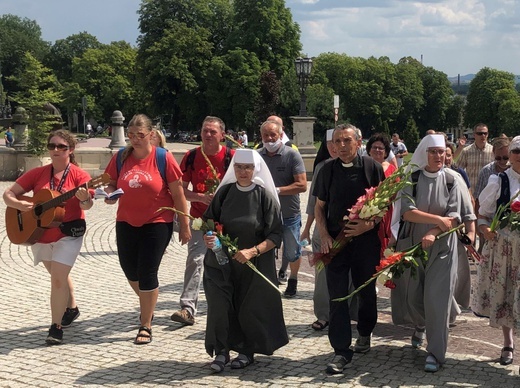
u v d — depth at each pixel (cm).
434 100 10800
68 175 626
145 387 498
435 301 528
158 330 652
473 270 937
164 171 615
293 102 5053
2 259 992
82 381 511
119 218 617
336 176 546
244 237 534
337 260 546
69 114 8900
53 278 604
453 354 578
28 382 507
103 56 8881
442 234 529
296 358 567
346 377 519
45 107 2303
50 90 2323
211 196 660
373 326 568
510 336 553
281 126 755
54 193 602
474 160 1028
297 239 775
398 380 512
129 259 624
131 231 613
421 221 536
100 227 1341
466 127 10975
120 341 614
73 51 10494
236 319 546
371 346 600
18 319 684
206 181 663
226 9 6925
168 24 6550
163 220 613
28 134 2266
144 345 604
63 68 10419
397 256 512
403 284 575
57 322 608
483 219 551
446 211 545
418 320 577
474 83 10681
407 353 580
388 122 9644
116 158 628
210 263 540
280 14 6397
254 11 6291
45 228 600
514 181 547
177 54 6366
